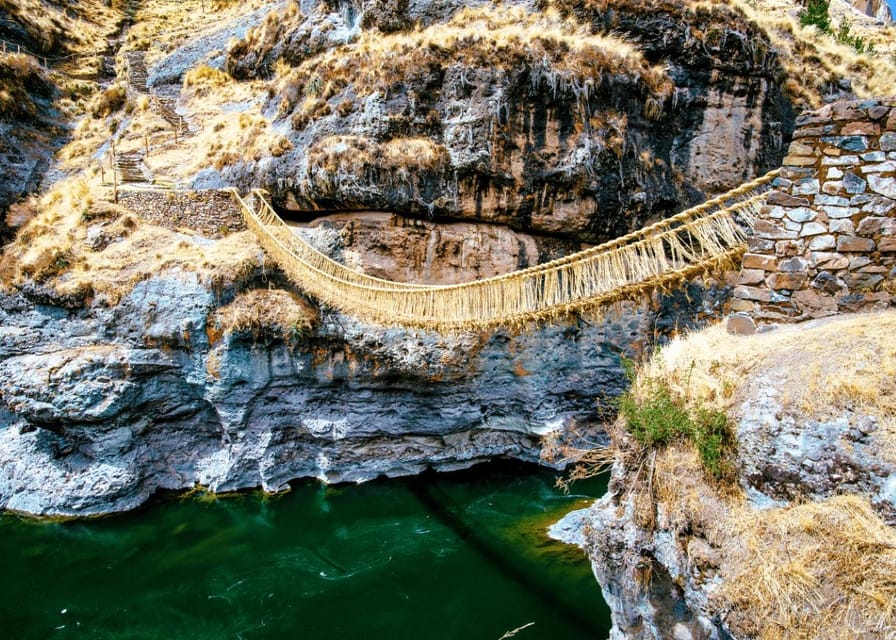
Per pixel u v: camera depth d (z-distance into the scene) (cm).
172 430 1848
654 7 1947
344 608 1316
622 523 673
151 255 1838
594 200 1850
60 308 1759
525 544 1539
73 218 1952
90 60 3266
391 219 1858
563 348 1920
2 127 2531
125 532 1653
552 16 2008
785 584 454
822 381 518
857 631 408
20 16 3075
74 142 2719
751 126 1989
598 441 2000
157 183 2162
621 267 787
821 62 2422
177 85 2983
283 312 1761
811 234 649
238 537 1630
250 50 2756
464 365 1884
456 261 1873
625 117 1867
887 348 514
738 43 1944
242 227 1917
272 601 1348
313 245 1856
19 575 1470
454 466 2023
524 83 1789
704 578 521
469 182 1817
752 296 676
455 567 1451
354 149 1817
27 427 1750
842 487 472
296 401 1855
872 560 427
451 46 1838
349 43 2345
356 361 1830
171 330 1719
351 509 1780
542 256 1903
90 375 1675
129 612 1332
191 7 3969
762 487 527
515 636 1191
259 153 1969
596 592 1314
